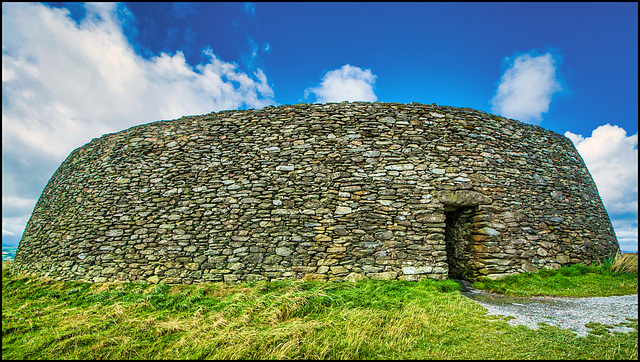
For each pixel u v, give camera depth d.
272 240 7.30
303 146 8.03
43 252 8.94
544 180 8.59
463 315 4.81
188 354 3.84
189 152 8.35
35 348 4.21
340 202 7.51
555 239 8.06
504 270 7.34
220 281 7.10
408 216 7.44
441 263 7.17
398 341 3.98
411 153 7.96
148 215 7.89
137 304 5.88
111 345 4.21
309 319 4.77
